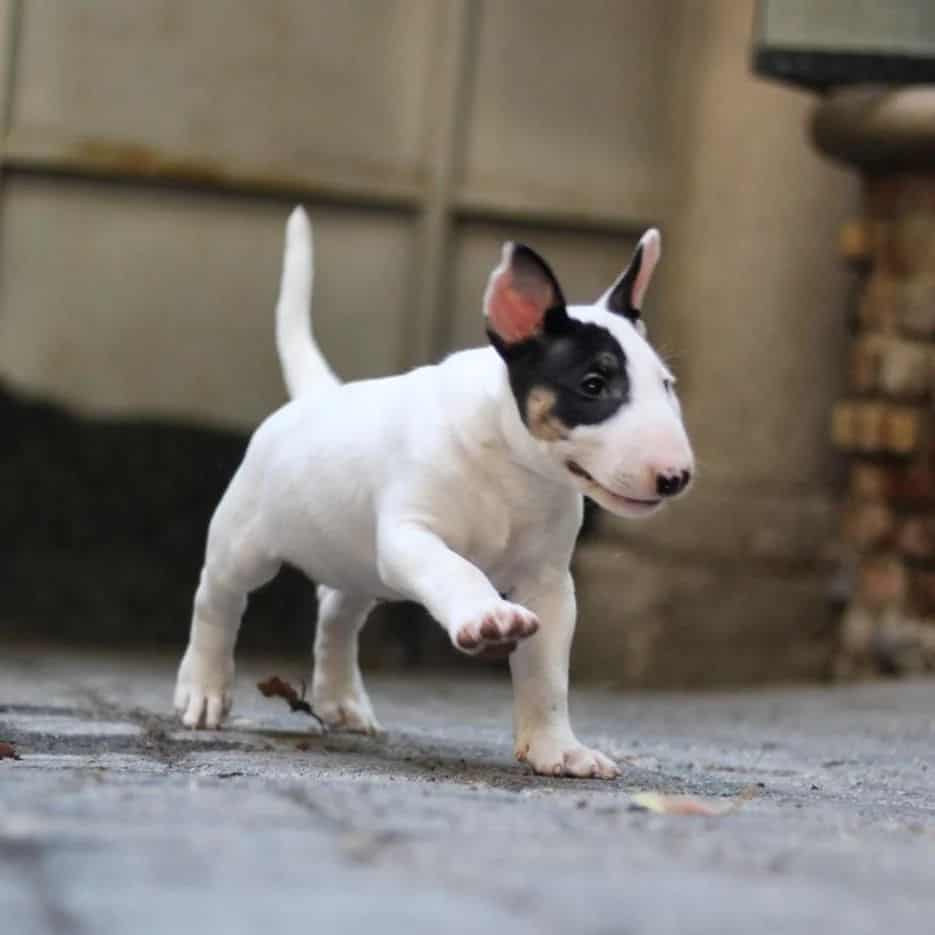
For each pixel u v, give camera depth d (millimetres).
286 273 7105
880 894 3201
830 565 13906
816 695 11336
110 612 15602
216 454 16062
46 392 16031
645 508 4926
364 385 5875
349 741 6414
